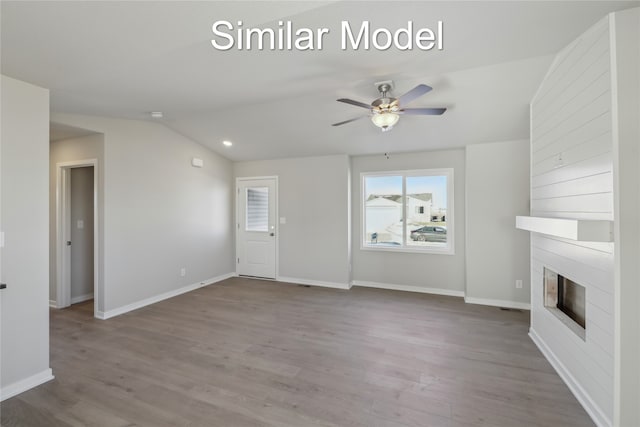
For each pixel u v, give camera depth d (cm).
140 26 171
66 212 416
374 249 516
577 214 215
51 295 415
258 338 315
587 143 202
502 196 415
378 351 287
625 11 171
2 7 149
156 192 436
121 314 386
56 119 332
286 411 202
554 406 207
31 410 205
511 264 412
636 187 169
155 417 197
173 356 277
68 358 273
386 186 515
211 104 332
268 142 485
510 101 317
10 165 225
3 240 221
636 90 169
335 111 370
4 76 224
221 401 212
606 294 183
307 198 538
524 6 166
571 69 221
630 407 170
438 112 272
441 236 481
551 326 264
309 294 475
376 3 157
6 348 220
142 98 302
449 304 425
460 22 181
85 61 213
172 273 463
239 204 589
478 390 225
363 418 195
